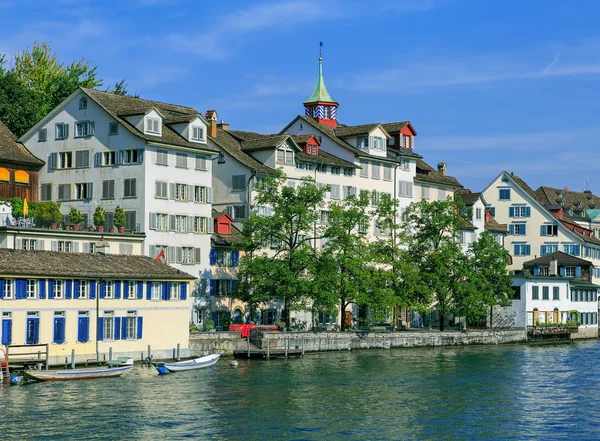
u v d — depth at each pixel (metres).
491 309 118.81
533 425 58.69
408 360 89.69
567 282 130.00
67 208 98.12
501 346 112.12
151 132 95.50
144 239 93.06
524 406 64.75
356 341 97.81
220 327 97.81
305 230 97.31
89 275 75.38
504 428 57.66
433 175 132.12
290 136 108.06
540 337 121.38
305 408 61.69
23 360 69.69
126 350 78.44
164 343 81.50
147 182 93.88
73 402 61.28
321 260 94.44
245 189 104.38
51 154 99.50
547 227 149.38
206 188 100.00
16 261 72.44
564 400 67.44
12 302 70.69
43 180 99.81
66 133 98.94
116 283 77.81
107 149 96.25
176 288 82.75
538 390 72.00
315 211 104.00
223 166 106.12
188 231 97.44
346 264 95.31
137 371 75.44
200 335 84.94
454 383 74.12
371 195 103.81
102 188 96.31
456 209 120.06
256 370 78.38
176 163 96.94
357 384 71.94
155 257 94.00
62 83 119.38
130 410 59.28
